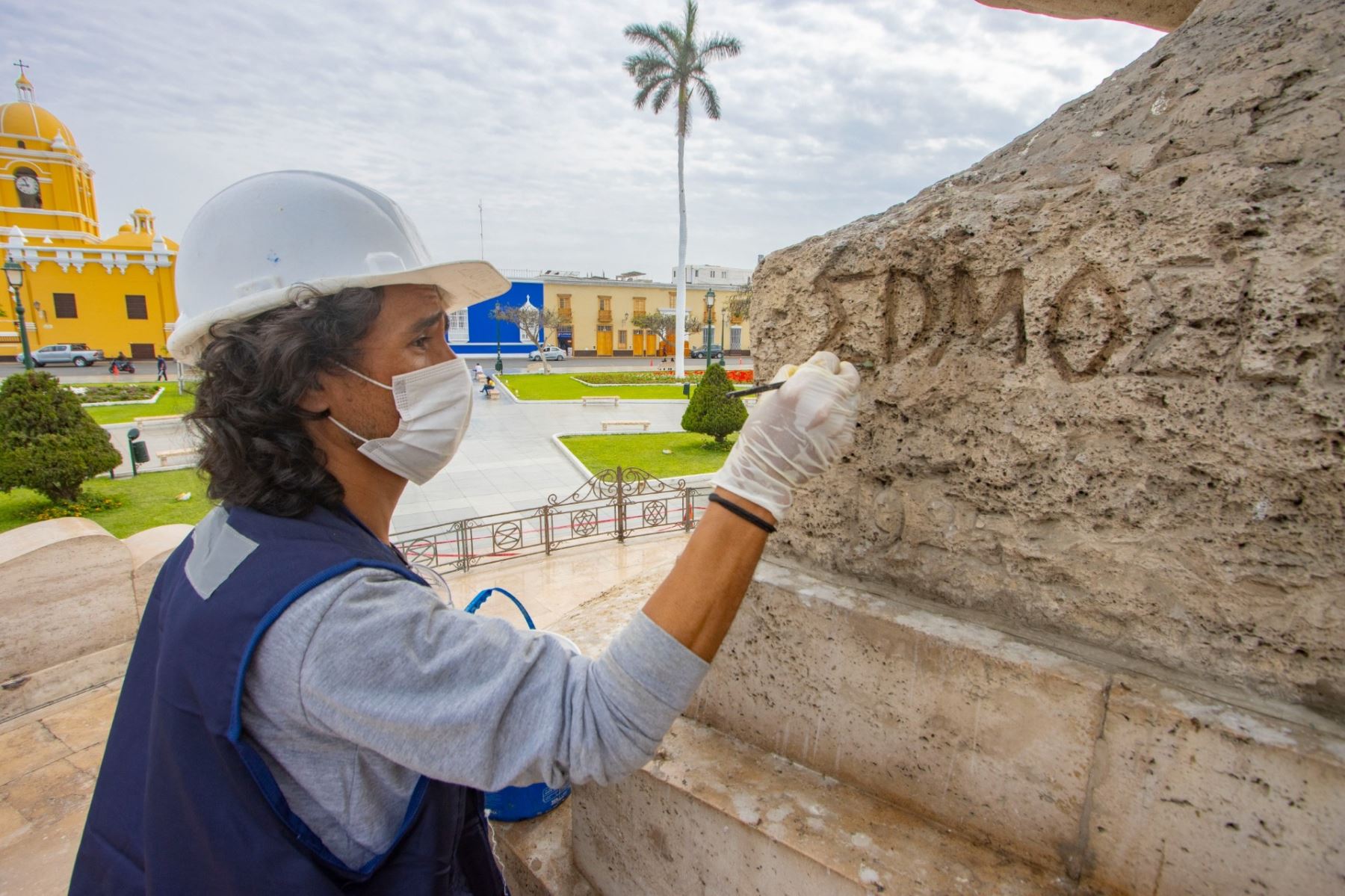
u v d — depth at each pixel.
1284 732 0.94
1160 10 2.45
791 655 1.43
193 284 0.98
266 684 0.76
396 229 1.01
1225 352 0.97
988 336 1.21
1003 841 1.19
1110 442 1.09
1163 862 1.03
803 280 1.45
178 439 12.87
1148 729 1.02
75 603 3.25
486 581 5.59
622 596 2.76
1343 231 0.88
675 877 1.44
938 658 1.22
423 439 0.99
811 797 1.34
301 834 0.80
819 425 0.92
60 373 29.23
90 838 0.95
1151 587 1.07
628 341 50.53
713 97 25.67
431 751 0.77
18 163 33.72
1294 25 1.13
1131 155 1.15
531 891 1.74
